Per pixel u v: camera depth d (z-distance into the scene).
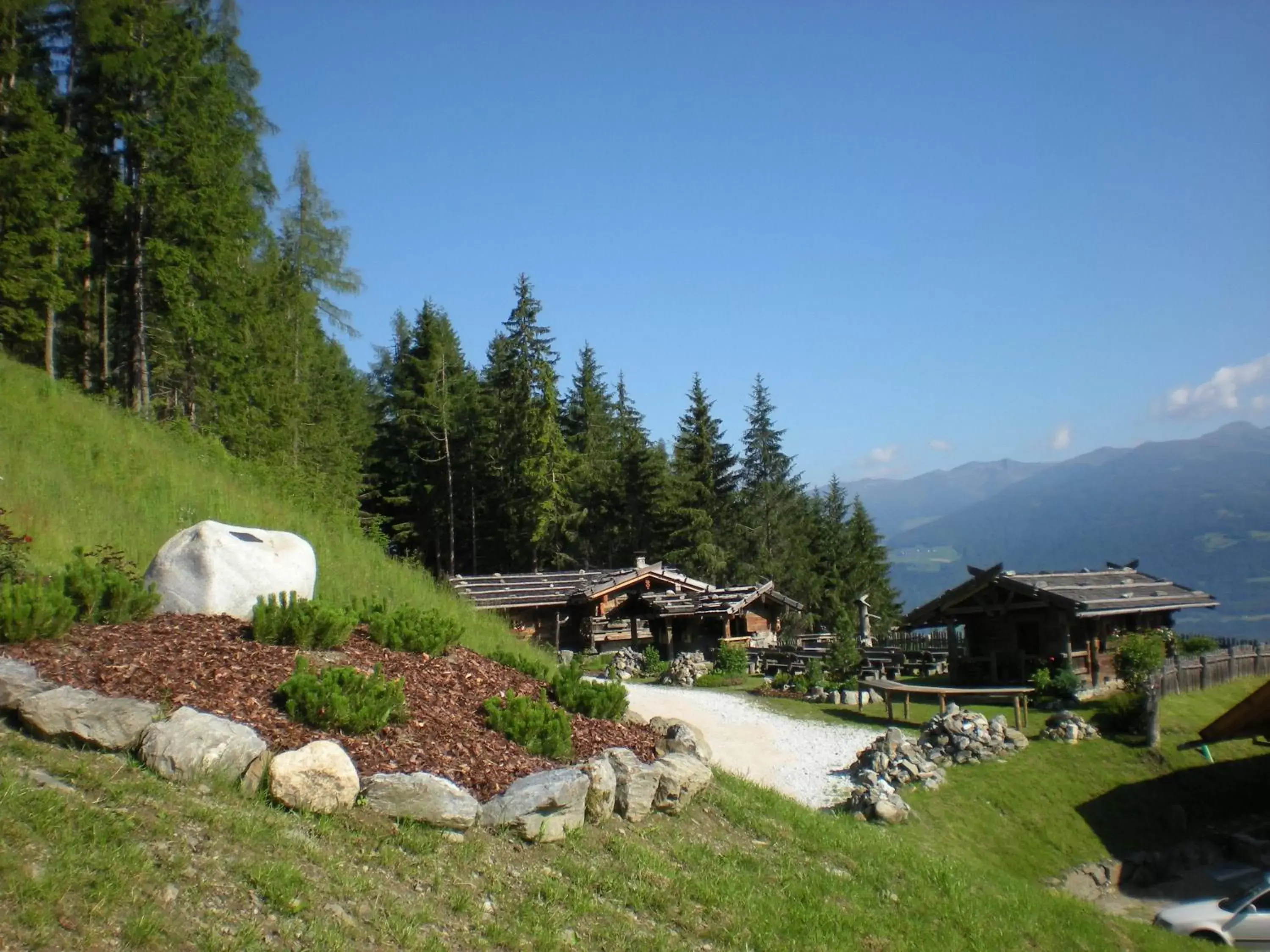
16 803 5.69
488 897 6.99
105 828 5.80
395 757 8.27
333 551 21.00
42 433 19.31
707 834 9.87
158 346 36.97
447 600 22.03
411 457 58.16
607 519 59.66
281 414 40.34
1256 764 23.66
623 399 72.00
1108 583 31.27
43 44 31.75
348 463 51.97
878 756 20.00
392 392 60.31
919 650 35.12
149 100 31.50
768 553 60.50
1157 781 22.22
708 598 37.59
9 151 27.75
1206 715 25.97
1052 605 28.02
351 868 6.60
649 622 38.69
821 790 18.95
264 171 37.06
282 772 7.06
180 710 7.47
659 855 8.80
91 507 16.47
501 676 11.98
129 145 31.36
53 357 31.05
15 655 8.29
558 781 8.40
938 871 11.23
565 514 55.56
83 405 22.62
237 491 21.73
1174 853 19.61
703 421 62.28
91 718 7.07
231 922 5.48
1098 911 12.80
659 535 58.34
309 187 44.12
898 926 9.18
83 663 8.39
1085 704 26.55
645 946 7.12
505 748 9.27
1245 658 30.34
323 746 7.39
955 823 18.48
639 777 9.45
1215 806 21.89
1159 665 26.09
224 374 35.84
